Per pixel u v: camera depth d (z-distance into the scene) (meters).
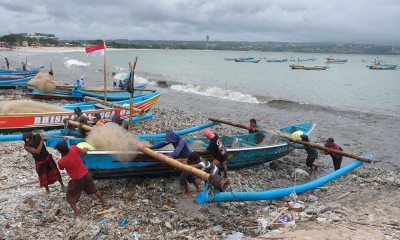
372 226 7.74
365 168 13.80
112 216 8.45
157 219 8.38
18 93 26.11
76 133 12.63
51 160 9.42
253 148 12.12
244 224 8.07
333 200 9.79
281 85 47.22
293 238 7.02
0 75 31.45
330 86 47.00
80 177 8.20
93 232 7.60
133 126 18.50
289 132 15.48
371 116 25.08
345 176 12.55
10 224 7.98
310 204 9.34
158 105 27.03
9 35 173.38
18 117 15.18
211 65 93.25
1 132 14.95
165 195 9.81
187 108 26.25
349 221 8.03
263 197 8.55
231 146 13.48
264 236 7.20
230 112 25.20
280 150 13.19
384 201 9.66
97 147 9.42
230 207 9.23
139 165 10.06
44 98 23.81
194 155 9.16
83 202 9.21
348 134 19.44
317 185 9.91
